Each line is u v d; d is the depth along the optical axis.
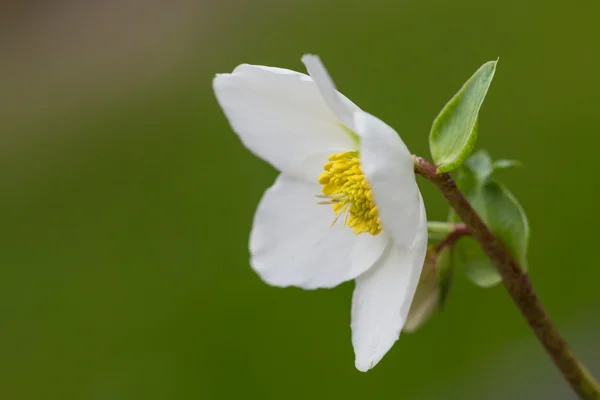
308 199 0.43
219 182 0.85
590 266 0.68
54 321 0.79
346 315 0.70
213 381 0.70
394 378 0.67
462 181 0.42
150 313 0.77
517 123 0.77
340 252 0.43
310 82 0.41
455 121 0.41
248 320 0.73
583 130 0.75
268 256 0.43
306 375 0.69
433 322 0.69
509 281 0.41
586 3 0.85
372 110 0.81
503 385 0.63
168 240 0.82
